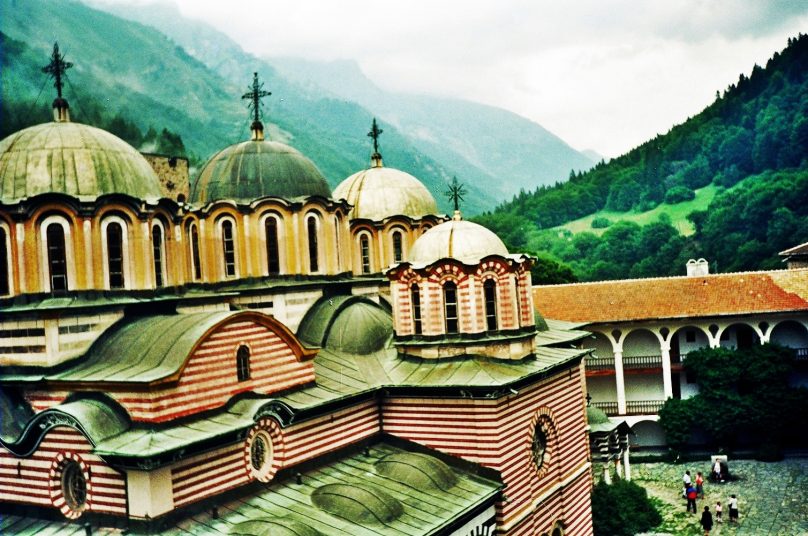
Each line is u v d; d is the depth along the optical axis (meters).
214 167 38.69
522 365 35.66
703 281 66.75
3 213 26.86
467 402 33.34
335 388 33.16
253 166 37.94
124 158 29.98
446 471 32.44
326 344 36.84
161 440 24.30
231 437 26.56
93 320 27.86
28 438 26.41
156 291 30.02
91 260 27.73
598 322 64.50
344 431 33.12
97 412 25.02
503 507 32.78
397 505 28.58
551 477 37.66
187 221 36.88
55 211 27.30
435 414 34.22
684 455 62.19
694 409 62.00
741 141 154.12
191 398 26.17
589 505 42.09
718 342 64.44
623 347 68.56
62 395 26.61
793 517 47.28
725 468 55.88
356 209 46.38
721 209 127.00
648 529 46.62
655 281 67.81
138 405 25.05
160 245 30.52
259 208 36.50
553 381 38.56
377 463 32.66
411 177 48.84
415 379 34.81
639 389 68.38
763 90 160.50
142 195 29.81
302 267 37.56
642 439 67.31
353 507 27.66
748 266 109.12
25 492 27.23
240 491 27.58
